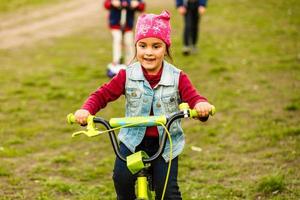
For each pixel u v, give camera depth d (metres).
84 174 5.69
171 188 3.44
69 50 13.20
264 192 5.11
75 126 7.42
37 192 5.21
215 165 5.86
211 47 12.94
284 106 8.06
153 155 3.49
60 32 15.93
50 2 21.73
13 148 6.48
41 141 6.80
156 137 3.58
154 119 3.23
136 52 3.64
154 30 3.54
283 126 7.10
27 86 9.62
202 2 11.73
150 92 3.59
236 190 5.18
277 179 5.22
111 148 6.59
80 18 18.53
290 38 13.65
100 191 5.23
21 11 19.64
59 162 6.06
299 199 4.92
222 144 6.57
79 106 8.37
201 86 9.41
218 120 7.55
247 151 6.30
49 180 5.49
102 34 15.52
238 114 7.78
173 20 17.09
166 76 3.62
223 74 10.27
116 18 10.12
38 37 15.10
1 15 18.78
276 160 5.96
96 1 22.30
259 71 10.39
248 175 5.57
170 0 21.27
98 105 3.55
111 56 12.45
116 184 3.56
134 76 3.62
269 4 18.61
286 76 9.94
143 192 3.23
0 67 11.23
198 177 5.56
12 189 5.28
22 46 13.80
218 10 18.09
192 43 12.27
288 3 18.50
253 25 15.52
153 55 3.54
